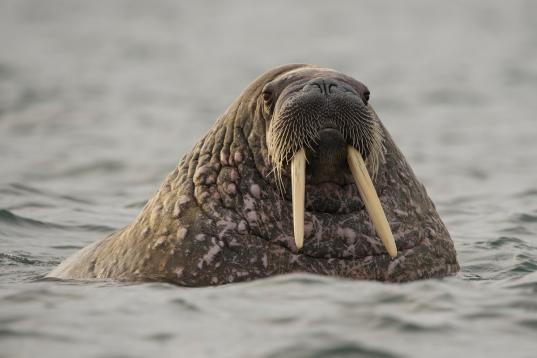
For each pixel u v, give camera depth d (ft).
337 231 108.27
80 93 391.86
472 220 173.68
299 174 103.55
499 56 547.90
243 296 94.63
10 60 513.86
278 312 88.17
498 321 86.74
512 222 168.76
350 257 108.27
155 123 321.11
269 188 109.29
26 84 411.13
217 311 89.45
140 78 460.14
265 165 109.60
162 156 255.50
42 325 85.05
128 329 84.17
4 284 113.09
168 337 81.82
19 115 327.26
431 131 311.27
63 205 186.19
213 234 107.86
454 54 564.30
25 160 245.24
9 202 184.65
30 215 172.45
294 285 98.27
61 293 99.19
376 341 79.92
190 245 107.76
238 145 111.24
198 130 306.55
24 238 156.04
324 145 103.65
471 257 137.39
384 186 111.55
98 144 274.57
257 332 82.58
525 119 335.88
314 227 108.06
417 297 93.56
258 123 111.34
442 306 90.74
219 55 574.15
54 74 459.73
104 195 201.46
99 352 77.77
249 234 108.17
